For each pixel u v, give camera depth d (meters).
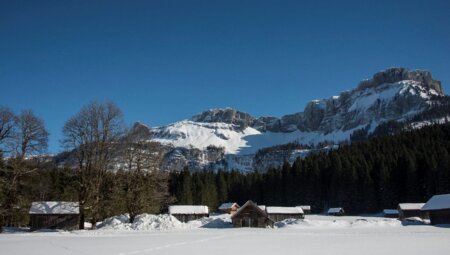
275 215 121.88
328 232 62.75
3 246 39.16
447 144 170.88
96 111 59.19
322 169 177.88
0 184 57.22
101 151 59.44
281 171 192.00
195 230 65.25
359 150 192.88
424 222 95.25
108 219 72.62
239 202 193.50
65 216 68.44
